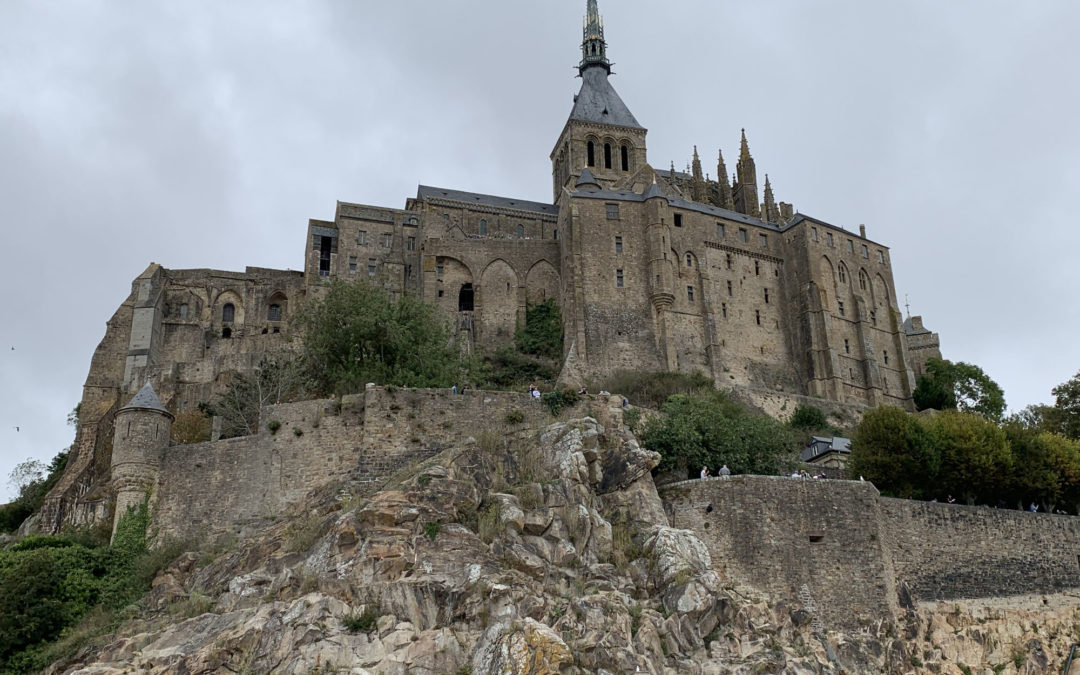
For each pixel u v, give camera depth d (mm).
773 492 49688
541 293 116875
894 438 64375
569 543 43969
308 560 42438
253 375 93250
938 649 49594
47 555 47531
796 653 44031
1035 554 56750
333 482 50875
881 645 47281
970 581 53625
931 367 120062
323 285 110812
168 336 107125
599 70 154000
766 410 99312
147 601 45500
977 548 54844
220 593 43438
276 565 43188
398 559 40688
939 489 64500
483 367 90688
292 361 90812
